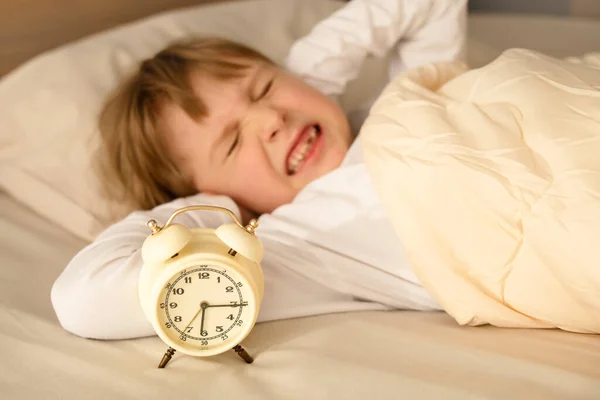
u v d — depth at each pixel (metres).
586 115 0.87
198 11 1.57
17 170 1.29
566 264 0.80
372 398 0.72
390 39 1.30
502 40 1.73
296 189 1.15
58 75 1.36
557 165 0.85
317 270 0.99
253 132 1.14
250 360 0.82
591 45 1.64
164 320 0.77
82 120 1.32
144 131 1.21
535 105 0.91
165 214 1.02
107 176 1.27
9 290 0.99
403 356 0.80
